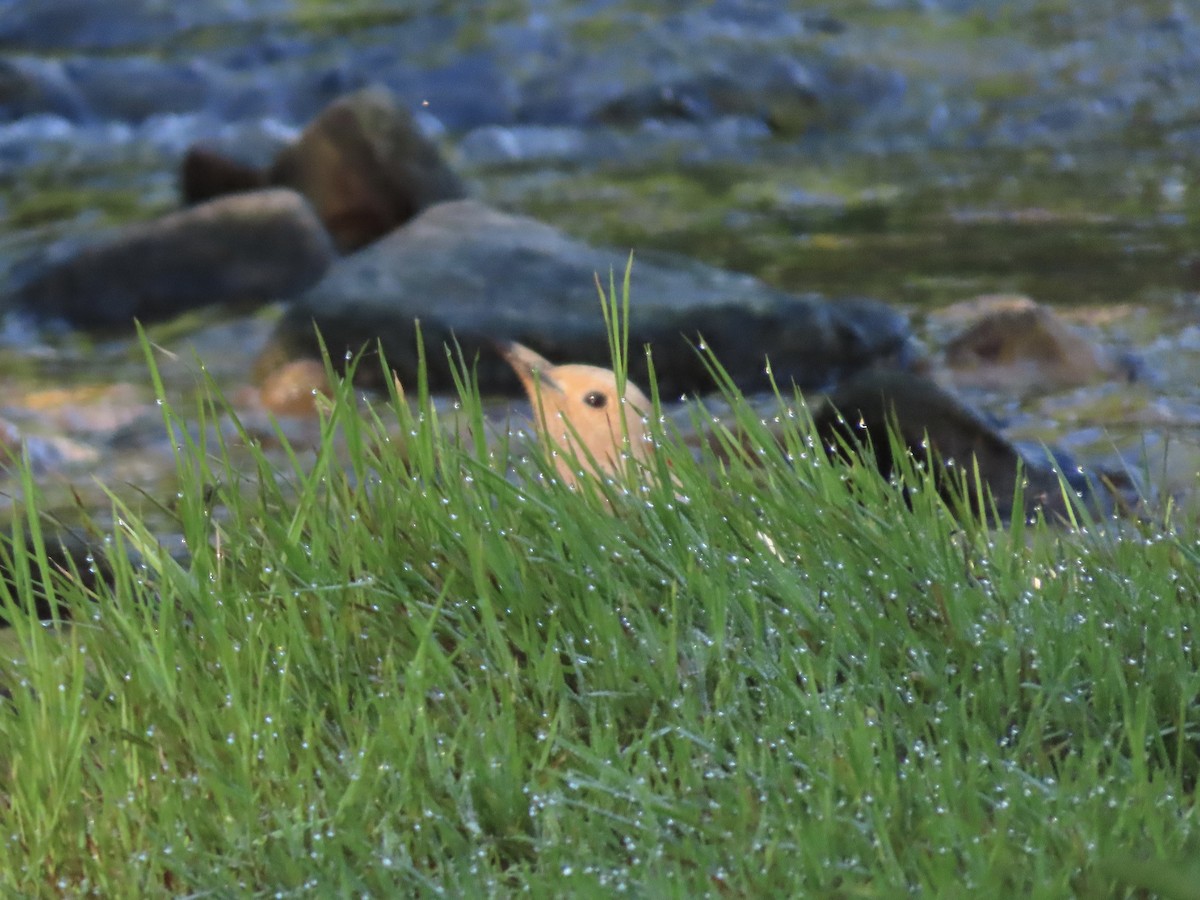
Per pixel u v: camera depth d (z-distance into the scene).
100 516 12.63
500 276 16.67
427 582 7.76
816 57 33.22
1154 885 4.76
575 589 7.52
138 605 7.75
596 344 15.84
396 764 6.50
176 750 6.92
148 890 6.13
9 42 37.03
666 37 34.84
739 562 7.62
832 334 16.30
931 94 32.34
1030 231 21.77
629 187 25.95
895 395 12.28
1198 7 36.69
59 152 29.69
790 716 6.68
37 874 6.32
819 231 22.30
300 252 19.95
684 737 6.45
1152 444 13.60
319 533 8.02
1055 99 31.52
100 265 19.42
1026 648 7.09
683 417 15.09
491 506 8.10
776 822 5.95
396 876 6.00
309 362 16.03
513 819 6.30
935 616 7.33
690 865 5.90
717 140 30.41
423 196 21.77
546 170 27.75
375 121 21.81
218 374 16.88
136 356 17.72
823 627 7.23
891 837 5.81
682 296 16.36
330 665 7.32
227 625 7.54
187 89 33.22
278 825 6.32
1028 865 5.54
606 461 9.68
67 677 7.39
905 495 9.59
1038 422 14.46
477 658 7.30
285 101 33.16
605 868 5.75
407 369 15.88
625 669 7.03
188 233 19.70
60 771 6.71
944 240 21.44
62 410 15.58
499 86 32.59
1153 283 18.80
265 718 6.81
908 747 6.25
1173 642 7.01
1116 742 6.61
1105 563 8.04
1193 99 31.11
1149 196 23.69
